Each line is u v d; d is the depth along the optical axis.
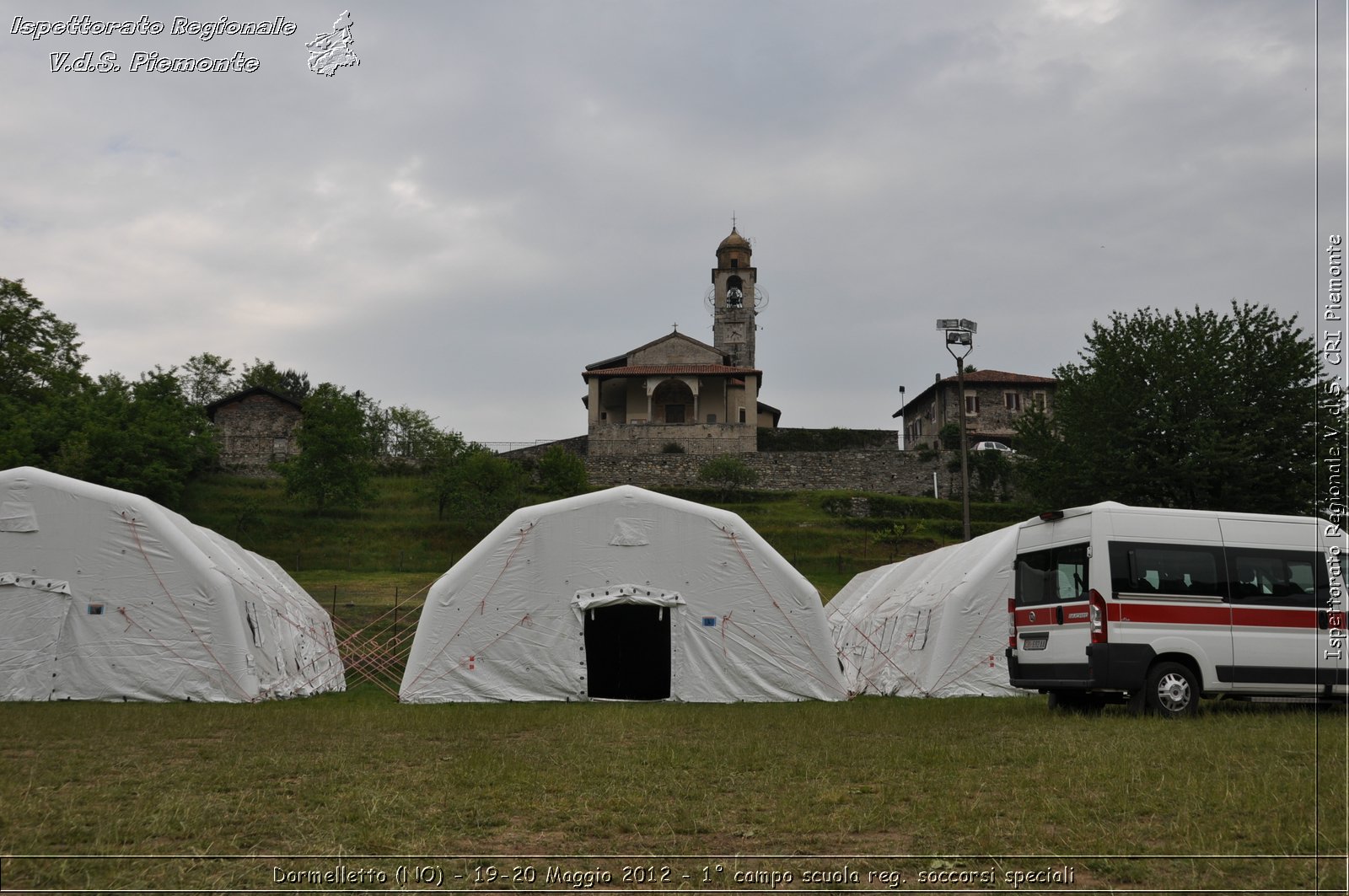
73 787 8.60
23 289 55.41
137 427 47.31
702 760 10.12
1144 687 12.98
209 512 47.69
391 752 10.83
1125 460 33.41
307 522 47.22
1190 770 8.77
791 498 56.50
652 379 69.62
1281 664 13.35
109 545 17.17
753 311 80.88
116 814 7.52
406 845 6.75
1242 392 33.28
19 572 16.91
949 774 9.05
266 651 18.19
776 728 13.01
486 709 15.88
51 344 56.09
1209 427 32.69
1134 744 10.26
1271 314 33.97
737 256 81.25
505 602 17.84
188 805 7.82
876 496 54.62
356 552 43.50
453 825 7.29
